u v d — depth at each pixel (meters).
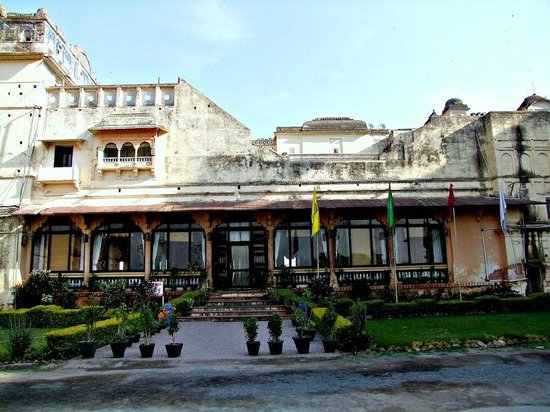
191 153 25.11
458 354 11.52
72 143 24.73
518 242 23.95
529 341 12.77
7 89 25.09
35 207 23.83
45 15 25.47
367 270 23.64
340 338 12.11
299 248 23.97
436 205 22.84
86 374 10.38
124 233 24.16
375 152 33.91
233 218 24.39
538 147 25.14
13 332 12.53
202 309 19.52
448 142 25.66
